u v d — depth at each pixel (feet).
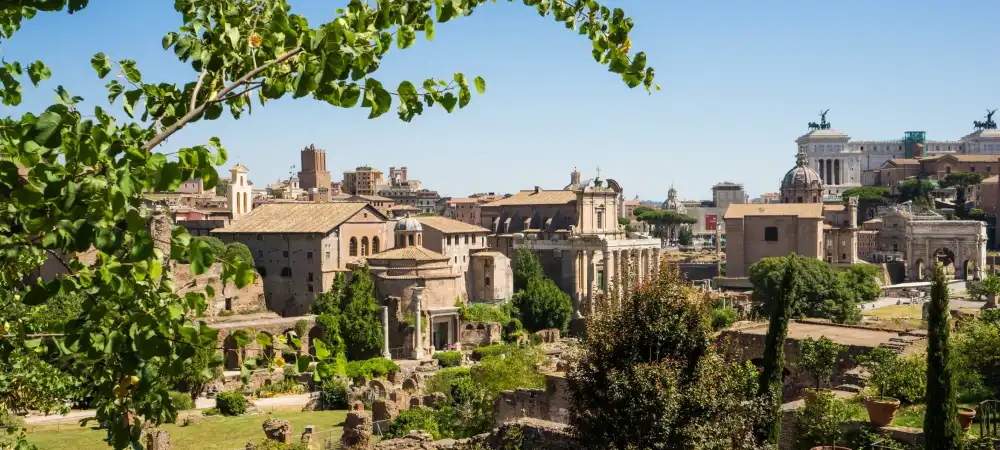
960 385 146.30
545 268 542.98
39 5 38.86
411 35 47.09
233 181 502.79
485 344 415.85
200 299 44.50
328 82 42.22
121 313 41.60
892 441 117.60
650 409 98.68
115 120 40.09
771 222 623.36
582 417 105.40
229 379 288.92
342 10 44.62
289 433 184.34
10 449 77.30
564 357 111.34
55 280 40.45
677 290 107.14
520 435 124.77
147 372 41.68
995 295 335.06
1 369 77.61
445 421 196.03
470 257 501.56
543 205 629.51
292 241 422.82
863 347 177.27
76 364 49.98
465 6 47.19
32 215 38.04
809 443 125.29
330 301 382.83
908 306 488.02
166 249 257.34
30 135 36.63
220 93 43.04
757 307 422.41
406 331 387.14
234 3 46.50
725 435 98.94
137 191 37.06
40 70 49.60
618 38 53.88
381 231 454.81
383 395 262.26
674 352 104.06
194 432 215.72
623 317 106.73
